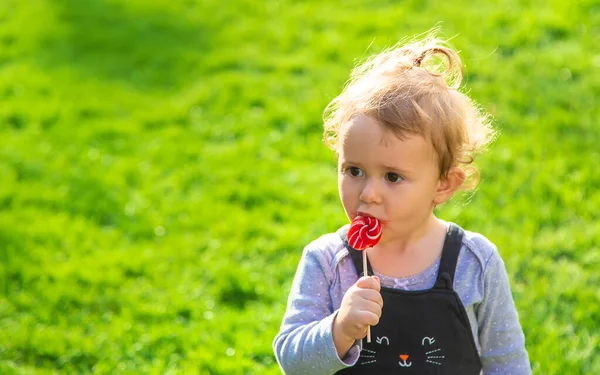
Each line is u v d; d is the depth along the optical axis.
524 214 6.29
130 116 8.69
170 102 8.99
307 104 8.44
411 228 3.12
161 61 9.96
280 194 7.05
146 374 4.90
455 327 3.16
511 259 5.75
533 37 9.05
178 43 10.46
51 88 9.34
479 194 6.59
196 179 7.43
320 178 7.25
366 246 3.03
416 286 3.18
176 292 5.80
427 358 3.15
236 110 8.62
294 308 3.26
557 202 6.46
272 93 8.88
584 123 7.46
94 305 5.70
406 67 3.17
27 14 11.44
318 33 10.16
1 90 9.27
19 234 6.53
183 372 4.86
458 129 3.11
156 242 6.51
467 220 6.29
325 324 3.05
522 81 8.27
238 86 9.08
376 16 10.27
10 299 5.72
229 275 5.93
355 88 3.12
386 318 3.17
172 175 7.48
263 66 9.56
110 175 7.46
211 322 5.40
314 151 7.71
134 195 7.18
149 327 5.41
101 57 10.23
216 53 10.02
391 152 2.97
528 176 6.75
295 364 3.12
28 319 5.47
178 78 9.54
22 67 9.91
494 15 9.62
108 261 6.18
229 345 5.15
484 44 9.09
